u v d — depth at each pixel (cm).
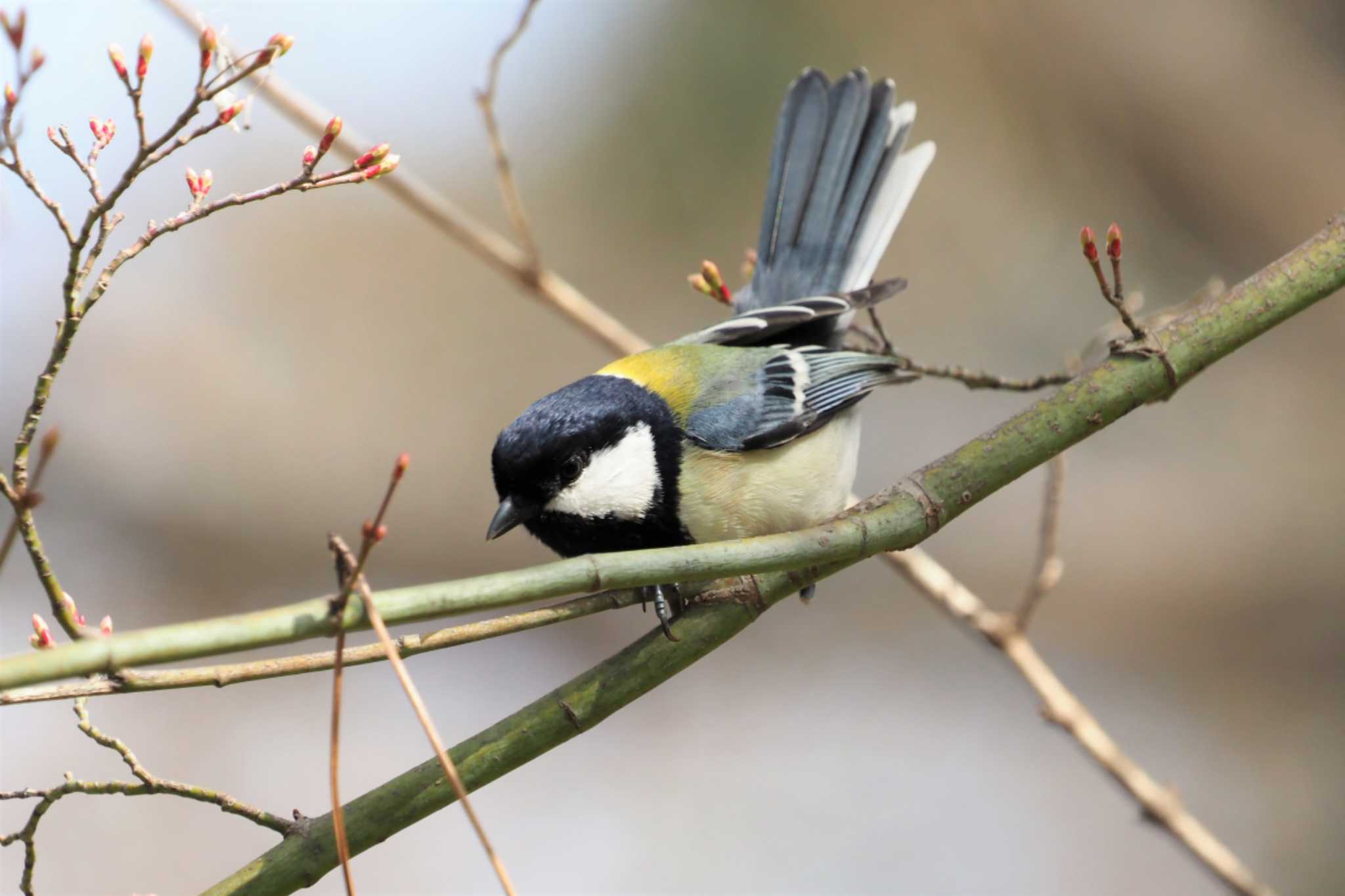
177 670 403
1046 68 1495
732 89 1530
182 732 1162
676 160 1530
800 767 1234
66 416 1420
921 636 1373
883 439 1433
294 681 1238
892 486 510
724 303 711
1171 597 1364
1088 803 1198
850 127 807
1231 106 1455
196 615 1355
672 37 1546
